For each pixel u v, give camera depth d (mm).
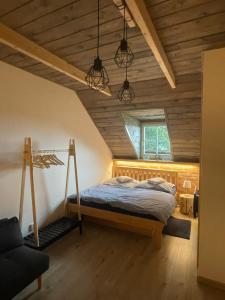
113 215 3203
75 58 2447
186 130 3779
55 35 1956
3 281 1634
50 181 3348
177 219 3850
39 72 2941
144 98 3479
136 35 1919
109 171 5211
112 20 1710
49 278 2229
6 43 1842
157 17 1653
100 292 2033
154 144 4980
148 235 3217
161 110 3875
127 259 2602
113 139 4777
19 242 2184
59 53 2316
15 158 2738
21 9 1590
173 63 2486
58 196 3514
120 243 3004
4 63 2572
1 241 2037
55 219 3441
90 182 4422
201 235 2162
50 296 1972
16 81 2729
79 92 3854
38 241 2586
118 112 3984
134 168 5035
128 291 2051
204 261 2156
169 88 3117
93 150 4484
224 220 2045
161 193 3758
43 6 1554
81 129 4070
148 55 2318
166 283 2168
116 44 2105
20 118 2797
